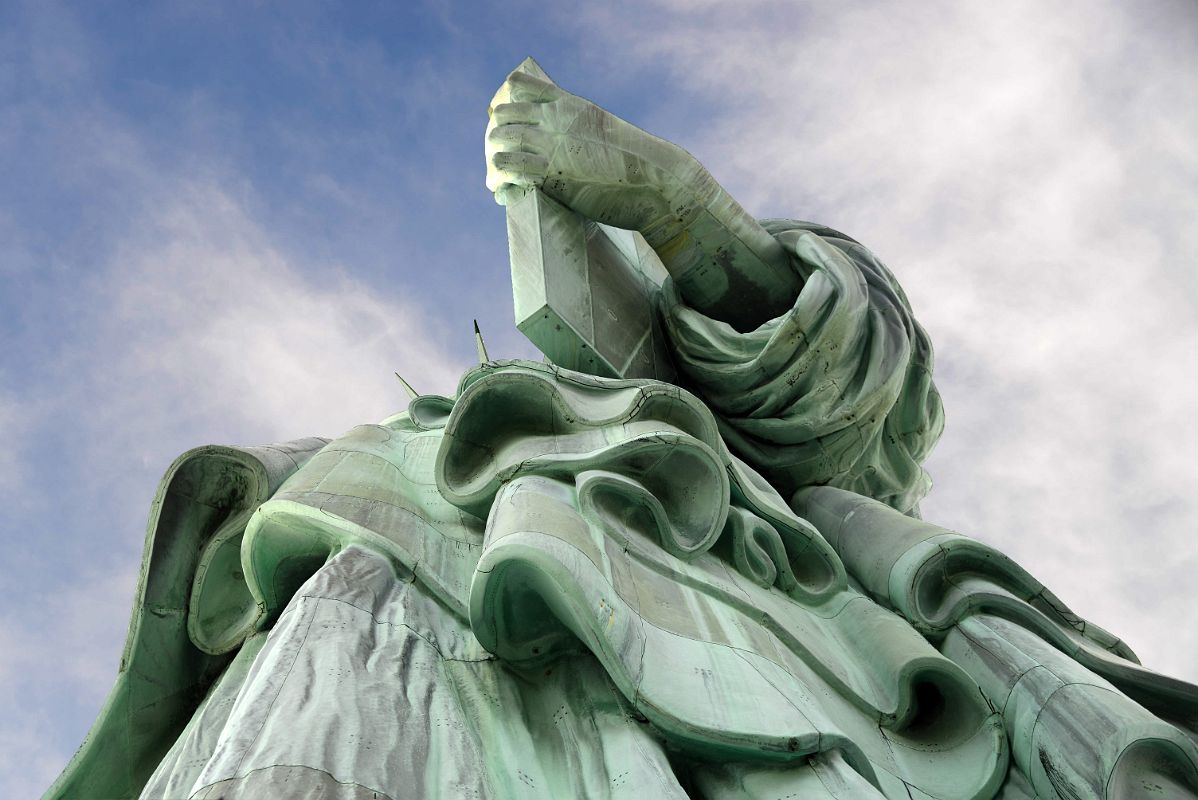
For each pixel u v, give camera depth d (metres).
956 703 9.63
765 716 7.48
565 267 14.04
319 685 7.12
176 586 11.48
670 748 7.40
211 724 8.57
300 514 10.27
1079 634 11.01
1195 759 8.49
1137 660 11.02
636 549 9.28
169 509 11.72
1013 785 9.09
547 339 13.45
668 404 10.94
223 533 11.77
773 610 9.89
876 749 8.96
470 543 10.41
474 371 10.89
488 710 7.95
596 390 11.24
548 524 8.55
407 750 6.76
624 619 7.88
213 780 5.90
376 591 8.98
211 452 12.01
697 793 7.29
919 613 10.91
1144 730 8.52
